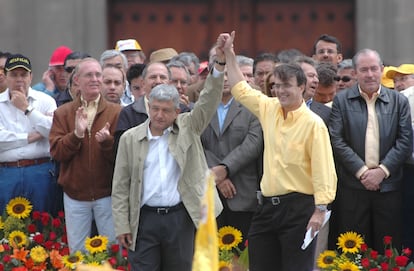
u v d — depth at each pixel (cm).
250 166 2752
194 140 2417
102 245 2680
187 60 3206
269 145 2408
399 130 2738
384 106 2738
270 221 2414
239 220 2762
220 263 2662
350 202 2748
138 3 4372
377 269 2641
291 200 2383
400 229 2791
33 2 4188
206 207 1423
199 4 4412
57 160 2741
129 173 2419
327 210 2444
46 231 2867
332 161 2372
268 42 4394
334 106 2764
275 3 4391
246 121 2748
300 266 2408
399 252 2780
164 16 4394
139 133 2409
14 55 2869
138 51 3462
